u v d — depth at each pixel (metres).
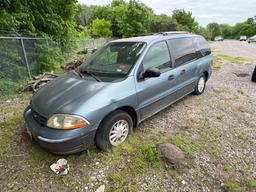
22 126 3.62
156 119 3.88
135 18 25.86
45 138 2.42
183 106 4.53
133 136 3.23
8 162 2.70
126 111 3.07
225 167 2.60
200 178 2.43
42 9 9.04
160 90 3.50
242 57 13.24
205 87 5.98
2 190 2.28
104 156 2.75
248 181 2.39
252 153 2.91
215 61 11.32
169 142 3.09
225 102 4.82
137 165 2.60
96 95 2.58
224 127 3.62
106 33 34.19
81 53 13.59
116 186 2.30
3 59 5.87
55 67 8.19
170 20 36.25
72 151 2.48
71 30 11.44
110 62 3.41
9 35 6.65
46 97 2.79
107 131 2.74
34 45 7.47
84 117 2.42
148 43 3.43
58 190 2.28
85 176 2.46
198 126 3.64
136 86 3.02
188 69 4.30
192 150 2.92
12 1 7.47
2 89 5.34
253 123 3.79
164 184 2.33
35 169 2.58
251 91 5.77
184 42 4.39
